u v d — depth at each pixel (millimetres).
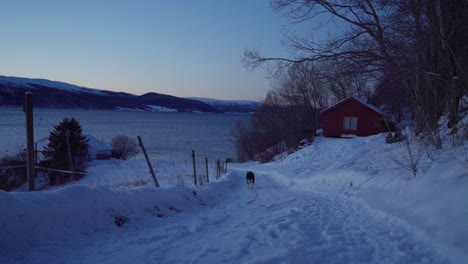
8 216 4949
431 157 8180
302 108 51375
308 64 9672
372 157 13336
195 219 7508
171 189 9805
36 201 5543
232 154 63000
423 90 10477
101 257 4598
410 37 8969
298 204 8586
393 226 5457
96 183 26078
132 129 112188
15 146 52938
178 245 5082
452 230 4246
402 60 8633
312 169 19297
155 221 7254
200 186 13227
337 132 37500
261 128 54938
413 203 5867
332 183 11992
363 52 8656
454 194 5105
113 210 6836
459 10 8867
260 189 15117
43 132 74500
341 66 9078
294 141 38656
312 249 4484
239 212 8289
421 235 4656
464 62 9000
